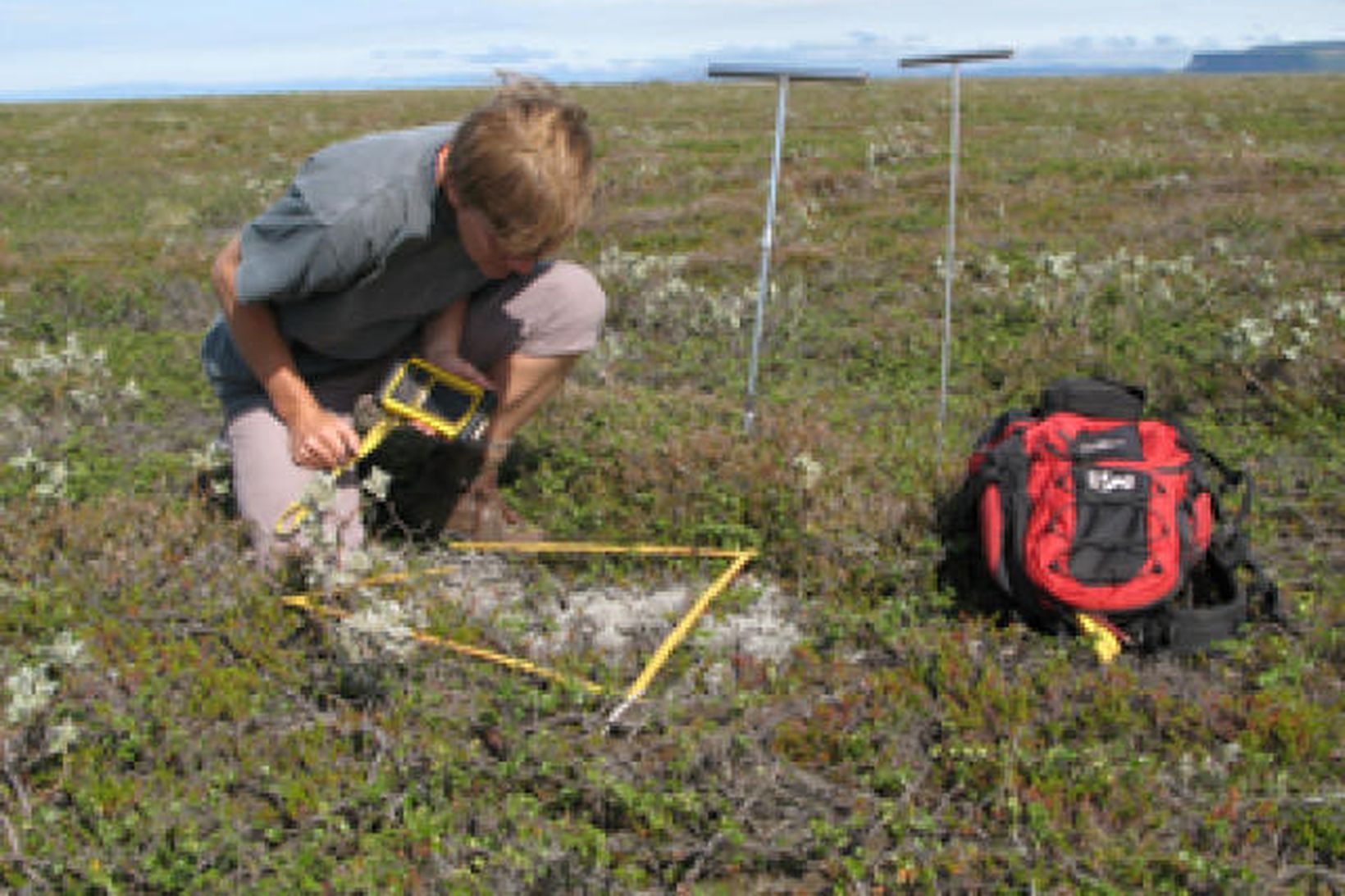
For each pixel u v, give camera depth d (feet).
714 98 112.98
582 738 10.26
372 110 110.42
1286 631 12.51
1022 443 13.57
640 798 9.47
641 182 51.55
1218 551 12.89
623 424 18.21
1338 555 14.52
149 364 23.81
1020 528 12.53
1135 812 9.45
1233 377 21.04
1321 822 9.37
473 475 14.61
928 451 17.37
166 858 8.65
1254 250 32.53
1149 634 12.00
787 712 11.07
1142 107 84.53
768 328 25.96
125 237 42.65
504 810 9.54
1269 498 16.16
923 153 57.36
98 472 16.57
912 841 9.06
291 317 12.60
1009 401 21.20
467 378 12.85
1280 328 23.25
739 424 18.20
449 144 11.14
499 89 10.32
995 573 12.54
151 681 10.71
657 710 10.82
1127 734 10.59
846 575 13.69
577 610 12.96
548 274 13.44
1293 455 17.75
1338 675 11.62
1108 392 14.37
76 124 97.04
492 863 8.79
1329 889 8.79
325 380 13.73
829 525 14.26
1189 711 10.73
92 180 60.80
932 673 11.43
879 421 19.76
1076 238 35.53
